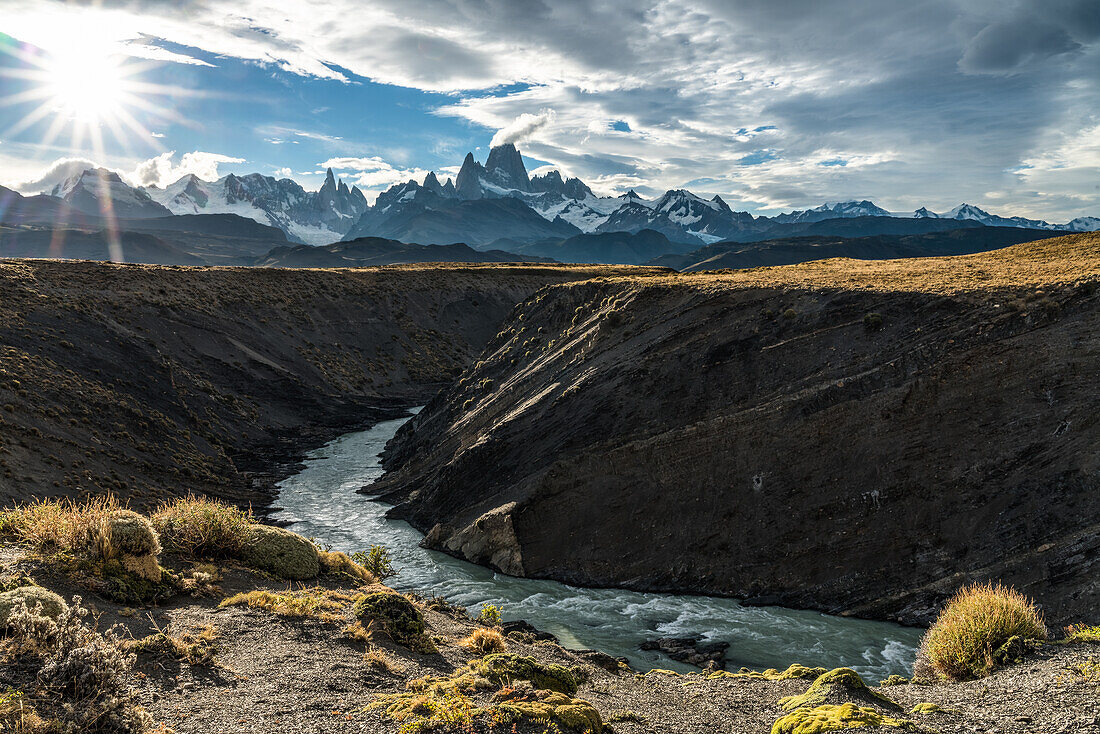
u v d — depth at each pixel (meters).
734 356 41.56
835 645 26.20
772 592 31.22
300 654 12.70
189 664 11.31
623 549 35.28
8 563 13.95
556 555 36.16
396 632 15.15
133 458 49.94
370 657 12.84
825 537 31.80
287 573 19.98
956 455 31.30
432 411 67.31
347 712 10.06
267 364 89.56
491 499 41.31
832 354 38.16
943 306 37.41
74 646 9.23
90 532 15.08
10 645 9.43
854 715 10.63
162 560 17.77
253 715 9.65
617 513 36.59
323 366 99.31
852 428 34.12
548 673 13.01
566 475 38.50
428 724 9.44
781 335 41.41
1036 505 28.33
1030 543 27.50
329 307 116.75
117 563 14.77
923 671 15.36
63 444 45.16
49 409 48.41
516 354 66.44
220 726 9.17
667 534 35.00
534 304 75.00
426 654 14.73
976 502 29.70
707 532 34.28
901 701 12.46
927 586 28.56
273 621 14.56
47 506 17.12
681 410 39.72
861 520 31.58
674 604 31.19
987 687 12.38
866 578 30.03
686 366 42.66
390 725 9.55
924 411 33.12
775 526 33.03
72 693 8.62
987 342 33.78
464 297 140.38
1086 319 32.56
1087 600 24.83
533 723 9.91
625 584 33.81
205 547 19.39
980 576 27.61
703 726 11.86
